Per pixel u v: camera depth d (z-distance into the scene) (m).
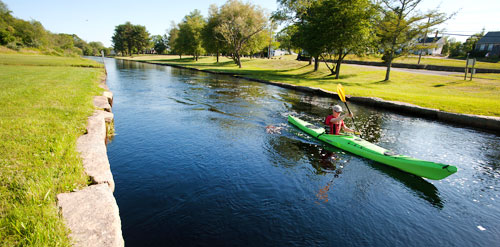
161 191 4.99
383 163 6.66
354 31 22.80
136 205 4.49
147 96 15.34
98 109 8.63
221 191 5.15
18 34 66.31
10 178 3.46
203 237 3.82
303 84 21.06
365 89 18.64
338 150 7.67
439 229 4.46
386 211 4.90
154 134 8.34
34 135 5.07
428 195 5.55
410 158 6.28
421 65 35.25
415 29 21.23
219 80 25.33
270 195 5.14
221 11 42.44
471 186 5.98
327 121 8.37
